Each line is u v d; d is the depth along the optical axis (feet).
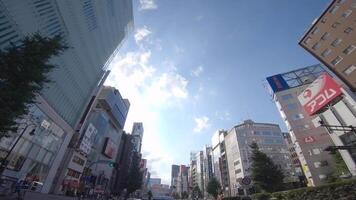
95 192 137.59
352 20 94.73
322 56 109.60
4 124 34.17
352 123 73.77
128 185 220.43
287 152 211.82
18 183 47.06
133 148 324.19
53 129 114.73
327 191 33.19
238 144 227.20
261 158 98.32
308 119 143.95
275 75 184.65
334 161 118.62
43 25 95.04
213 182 225.35
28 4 84.53
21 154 90.27
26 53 38.65
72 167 140.97
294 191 40.11
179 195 476.95
